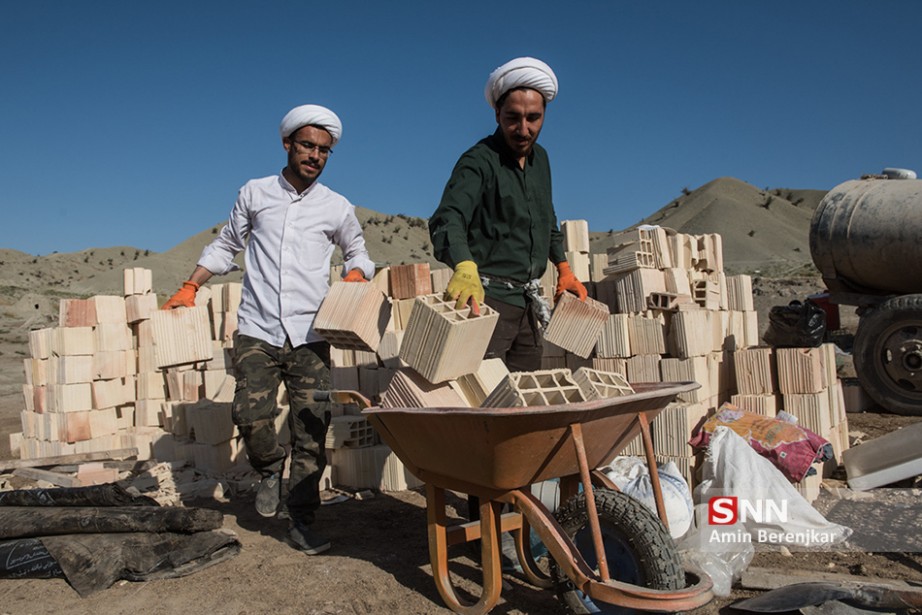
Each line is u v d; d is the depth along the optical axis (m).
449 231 3.62
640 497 3.76
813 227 8.57
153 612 3.38
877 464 5.12
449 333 3.19
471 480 3.10
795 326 8.14
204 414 5.69
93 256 183.88
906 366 7.80
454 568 3.86
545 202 4.07
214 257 4.39
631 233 5.71
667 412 4.82
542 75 3.68
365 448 5.54
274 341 4.12
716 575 3.45
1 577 3.85
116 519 3.90
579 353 4.09
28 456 6.56
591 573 2.79
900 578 3.52
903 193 8.08
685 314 5.15
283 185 4.27
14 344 21.55
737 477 4.25
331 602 3.44
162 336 4.17
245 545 4.25
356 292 3.87
